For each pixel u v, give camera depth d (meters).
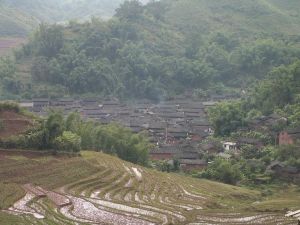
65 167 117.38
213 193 124.50
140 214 90.94
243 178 154.75
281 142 182.62
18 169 109.81
